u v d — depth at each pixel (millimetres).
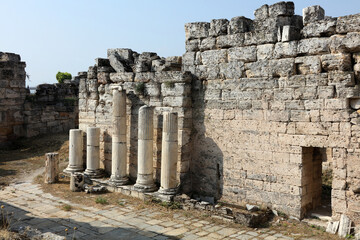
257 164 15273
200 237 12773
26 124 31203
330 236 12703
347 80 12852
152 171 17891
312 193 15086
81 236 12734
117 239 12531
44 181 20391
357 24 12664
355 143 12805
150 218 14789
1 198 17312
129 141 19531
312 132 13734
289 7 14773
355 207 12891
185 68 17641
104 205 16453
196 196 17266
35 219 14430
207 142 16938
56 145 28922
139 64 19062
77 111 35656
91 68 21672
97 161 20453
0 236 10609
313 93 13672
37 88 33406
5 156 26875
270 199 14906
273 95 14727
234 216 14258
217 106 16516
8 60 30422
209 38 16781
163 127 16859
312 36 13820
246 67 15578
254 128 15320
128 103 19438
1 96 29688
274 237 12742
